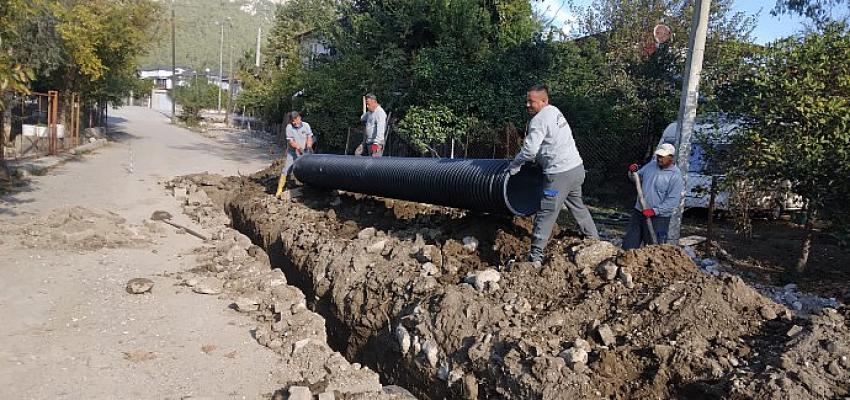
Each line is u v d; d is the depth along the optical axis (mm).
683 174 8336
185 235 9648
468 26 15844
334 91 19156
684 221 13000
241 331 5719
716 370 3828
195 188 13367
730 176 8602
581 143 15320
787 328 4176
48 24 17453
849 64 7883
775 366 3748
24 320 5613
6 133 19656
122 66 25953
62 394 4301
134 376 4668
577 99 15219
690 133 8320
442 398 4676
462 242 6660
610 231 10945
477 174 6527
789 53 8320
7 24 8977
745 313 4387
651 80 16844
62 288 6574
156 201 12484
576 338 4496
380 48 18062
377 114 10094
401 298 5742
